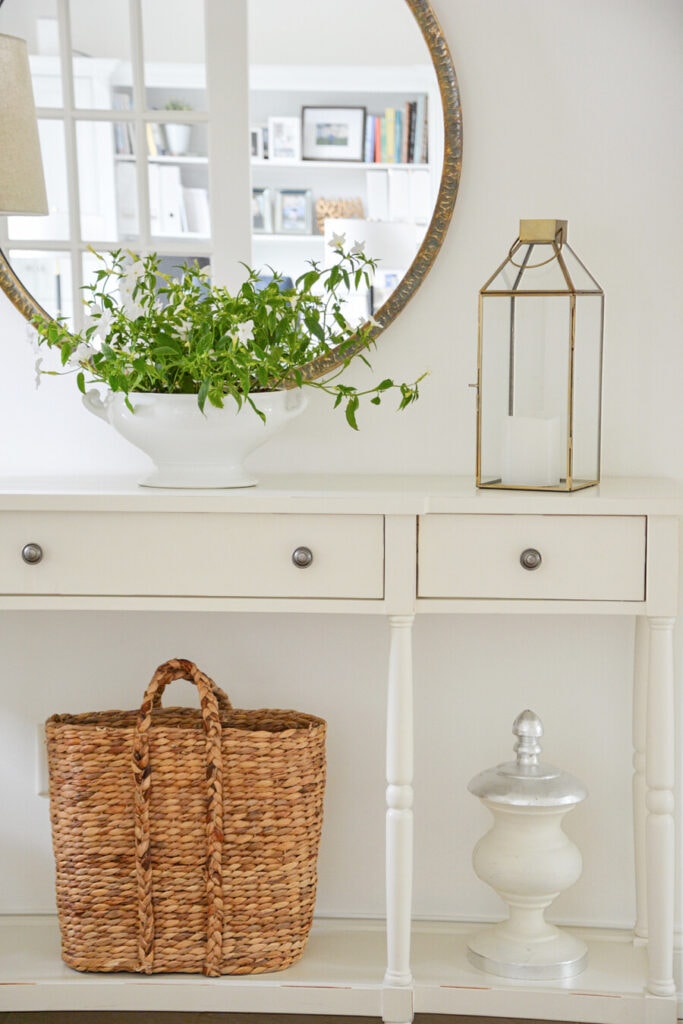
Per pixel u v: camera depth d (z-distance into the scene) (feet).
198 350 5.67
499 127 6.48
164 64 6.53
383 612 5.55
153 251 6.63
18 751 6.99
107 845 6.08
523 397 5.85
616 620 6.75
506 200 6.52
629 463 6.62
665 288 6.51
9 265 6.70
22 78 6.10
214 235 6.59
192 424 5.76
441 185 6.43
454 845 6.92
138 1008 6.02
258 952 6.10
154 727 5.99
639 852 6.55
